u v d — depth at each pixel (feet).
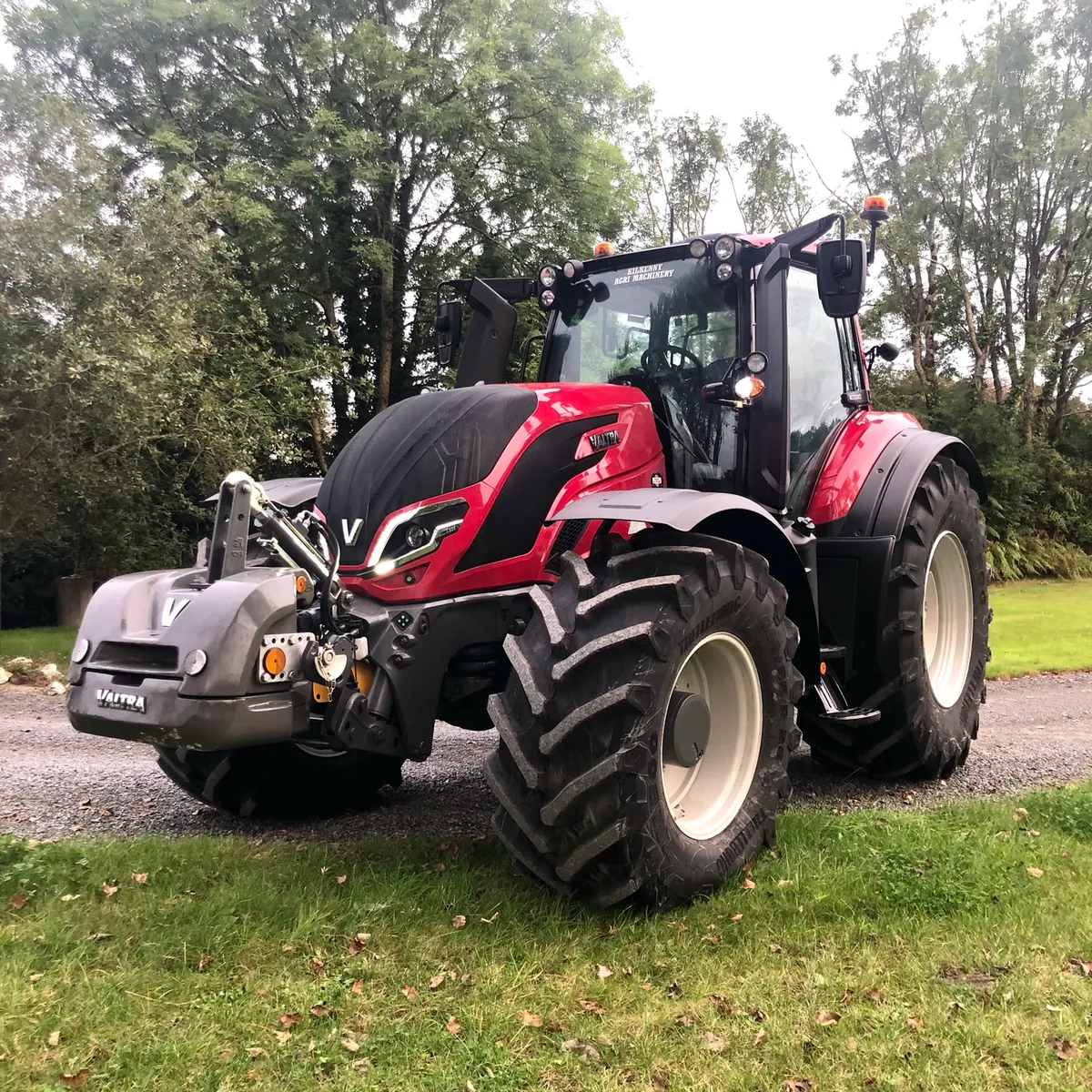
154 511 42.19
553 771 9.16
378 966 8.41
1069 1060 7.02
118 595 9.93
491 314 14.93
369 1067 6.95
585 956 8.70
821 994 8.00
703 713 10.16
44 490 34.78
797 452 14.06
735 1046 7.23
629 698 9.01
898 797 14.58
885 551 13.97
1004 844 11.43
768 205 86.38
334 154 44.34
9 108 32.35
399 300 53.83
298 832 12.78
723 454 13.20
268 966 8.39
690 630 9.68
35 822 13.17
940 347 87.35
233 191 42.01
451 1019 7.55
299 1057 7.02
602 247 14.90
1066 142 75.72
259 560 10.90
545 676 9.31
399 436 11.23
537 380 14.98
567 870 9.23
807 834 11.85
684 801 10.69
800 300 14.57
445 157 49.42
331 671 9.57
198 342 35.81
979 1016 7.62
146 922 9.08
